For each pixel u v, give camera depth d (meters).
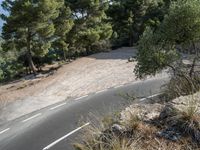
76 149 6.50
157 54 12.48
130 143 5.68
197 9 12.36
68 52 43.44
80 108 18.20
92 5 41.12
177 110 6.25
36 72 37.22
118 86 23.69
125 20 46.44
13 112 19.12
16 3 32.75
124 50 43.53
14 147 13.08
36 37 35.84
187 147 5.49
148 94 18.92
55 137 13.49
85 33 40.97
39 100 21.78
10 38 34.78
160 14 46.72
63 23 37.81
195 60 12.84
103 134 6.20
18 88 27.30
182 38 12.91
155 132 5.92
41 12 33.03
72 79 27.72
